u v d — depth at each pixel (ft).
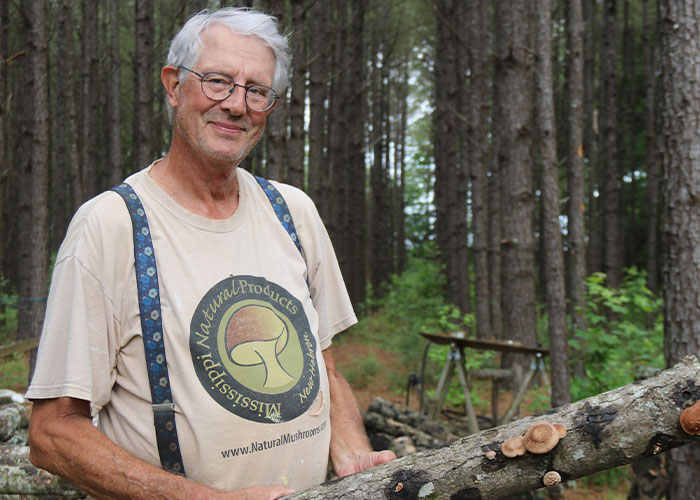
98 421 4.45
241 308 4.18
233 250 4.30
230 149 4.21
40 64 22.06
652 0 57.98
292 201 4.87
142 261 3.99
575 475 3.70
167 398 3.93
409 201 94.73
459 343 17.98
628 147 62.90
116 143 32.68
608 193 45.27
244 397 4.04
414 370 30.01
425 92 78.02
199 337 3.99
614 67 45.03
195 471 3.95
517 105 21.85
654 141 45.42
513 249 22.75
